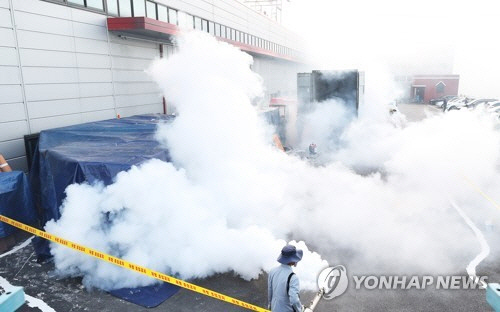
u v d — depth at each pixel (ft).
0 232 21.06
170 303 16.49
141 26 36.60
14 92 28.07
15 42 27.89
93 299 16.87
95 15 36.14
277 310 11.57
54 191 19.99
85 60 35.19
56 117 32.12
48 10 30.63
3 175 22.07
